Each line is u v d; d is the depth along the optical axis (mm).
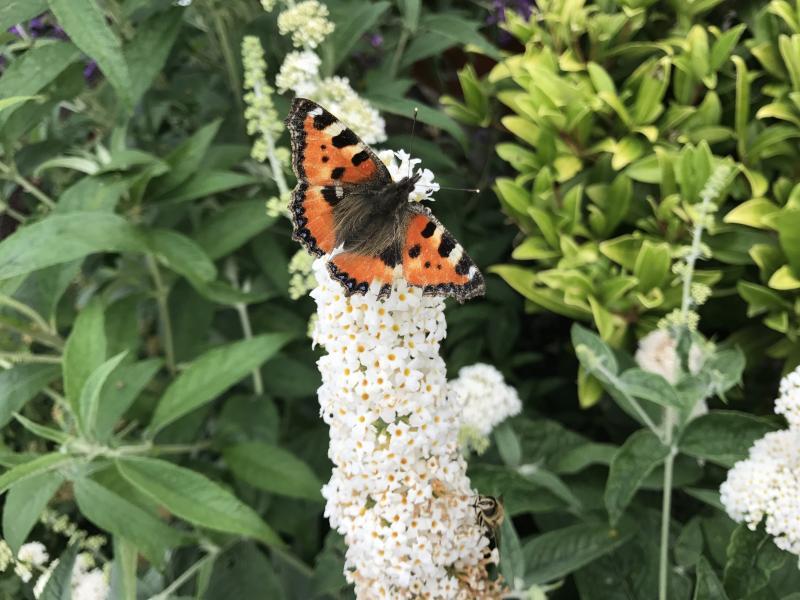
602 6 231
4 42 225
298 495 203
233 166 263
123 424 247
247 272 261
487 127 280
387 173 147
